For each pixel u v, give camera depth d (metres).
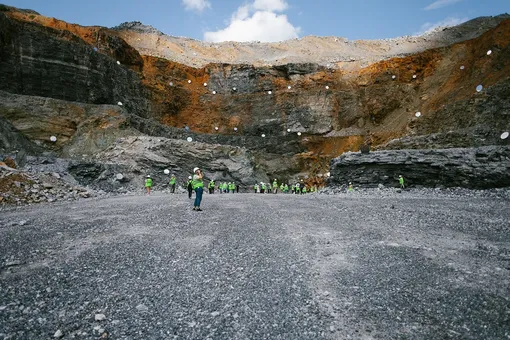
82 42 44.19
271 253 7.22
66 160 31.06
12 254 7.05
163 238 8.77
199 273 5.93
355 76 65.94
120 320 4.10
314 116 61.53
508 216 11.80
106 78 45.81
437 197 20.12
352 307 4.46
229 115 64.19
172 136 51.97
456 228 9.86
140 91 54.97
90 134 38.66
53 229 9.96
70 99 40.72
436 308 4.36
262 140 60.03
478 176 22.33
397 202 17.27
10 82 36.19
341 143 56.12
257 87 67.56
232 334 3.76
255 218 12.33
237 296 4.88
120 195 25.66
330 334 3.75
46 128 35.72
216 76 68.75
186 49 93.88
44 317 4.13
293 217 12.54
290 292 5.02
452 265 6.12
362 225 10.63
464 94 41.75
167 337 3.69
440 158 25.38
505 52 39.50
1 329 3.78
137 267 6.27
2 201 16.44
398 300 4.66
